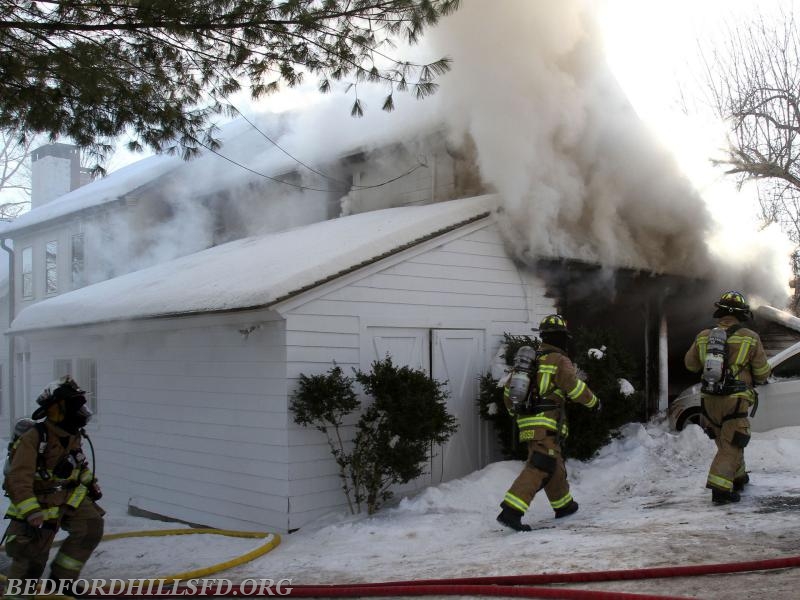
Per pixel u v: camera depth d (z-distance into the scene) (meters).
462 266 8.92
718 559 4.57
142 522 8.70
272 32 6.61
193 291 8.67
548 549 5.25
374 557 5.80
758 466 8.00
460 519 6.79
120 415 10.09
